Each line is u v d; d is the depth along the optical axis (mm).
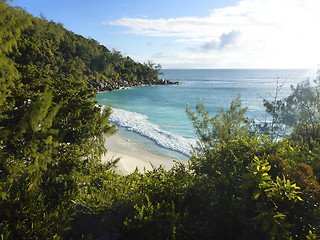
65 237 3908
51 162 7039
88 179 6676
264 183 3123
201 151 8133
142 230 3531
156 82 117688
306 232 3074
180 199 4035
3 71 6879
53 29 85875
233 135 8672
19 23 6648
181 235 3311
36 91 8906
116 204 4480
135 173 7012
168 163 15820
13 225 3531
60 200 4555
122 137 22328
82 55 94000
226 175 4406
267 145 5422
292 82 132125
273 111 9609
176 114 36688
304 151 5484
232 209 3307
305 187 3578
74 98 9562
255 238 3031
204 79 175750
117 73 106062
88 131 9039
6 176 5328
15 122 6383
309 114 8641
